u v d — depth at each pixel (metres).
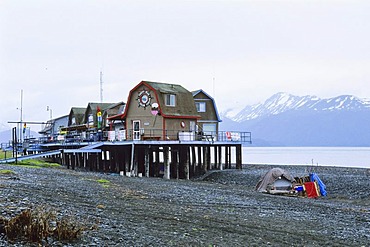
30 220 12.10
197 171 49.38
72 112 75.12
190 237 14.53
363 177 41.34
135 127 51.66
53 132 84.69
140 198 23.39
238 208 23.17
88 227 14.03
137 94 51.53
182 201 24.05
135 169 45.88
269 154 182.75
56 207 16.81
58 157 59.47
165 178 44.88
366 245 15.98
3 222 12.15
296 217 21.45
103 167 55.59
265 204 25.80
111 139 49.09
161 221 16.84
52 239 12.02
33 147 61.78
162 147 48.78
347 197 33.38
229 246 13.91
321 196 33.78
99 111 61.25
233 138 54.19
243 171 49.25
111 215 16.86
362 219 22.16
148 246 12.69
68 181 28.53
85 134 59.03
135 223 15.84
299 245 15.12
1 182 23.78
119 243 12.59
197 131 52.69
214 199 26.31
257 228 17.50
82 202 19.45
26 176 29.31
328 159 124.62
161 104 49.53
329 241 16.22
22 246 11.08
